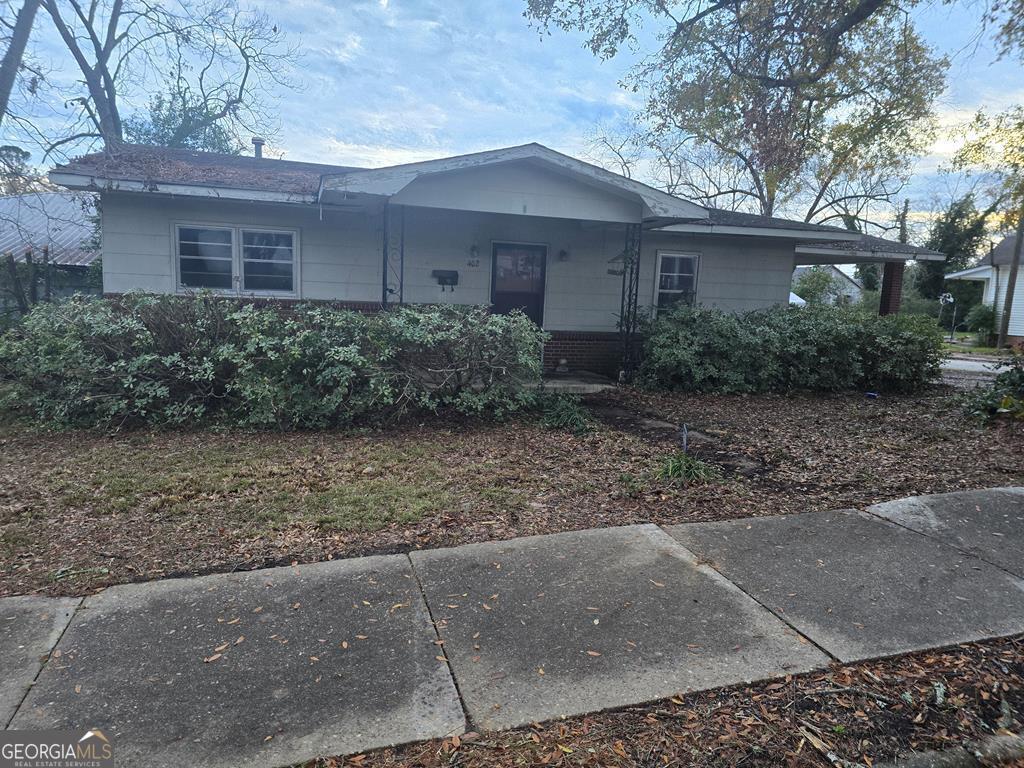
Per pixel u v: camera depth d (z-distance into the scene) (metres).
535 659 2.76
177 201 9.74
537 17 11.15
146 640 2.82
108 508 4.44
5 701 2.40
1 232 16.44
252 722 2.32
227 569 3.55
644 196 9.34
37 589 3.28
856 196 27.86
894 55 14.53
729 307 12.79
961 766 2.26
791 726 2.40
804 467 5.98
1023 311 28.81
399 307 8.47
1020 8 8.34
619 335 11.64
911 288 36.19
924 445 6.96
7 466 5.47
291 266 10.45
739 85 11.45
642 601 3.29
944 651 2.92
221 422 7.10
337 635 2.90
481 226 11.34
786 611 3.22
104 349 7.08
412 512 4.47
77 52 18.47
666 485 5.27
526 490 5.08
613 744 2.29
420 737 2.28
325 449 6.20
